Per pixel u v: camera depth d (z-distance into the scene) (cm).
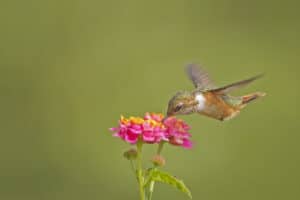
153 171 701
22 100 1639
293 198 1455
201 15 1717
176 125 723
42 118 1622
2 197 1528
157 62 1647
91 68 1667
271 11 1680
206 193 1433
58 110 1627
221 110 782
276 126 1491
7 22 1691
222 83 1616
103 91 1630
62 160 1573
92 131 1591
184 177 1422
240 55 1648
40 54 1684
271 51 1653
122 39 1700
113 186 1515
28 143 1594
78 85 1645
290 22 1681
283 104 1524
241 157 1456
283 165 1470
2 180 1541
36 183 1548
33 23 1694
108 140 1567
